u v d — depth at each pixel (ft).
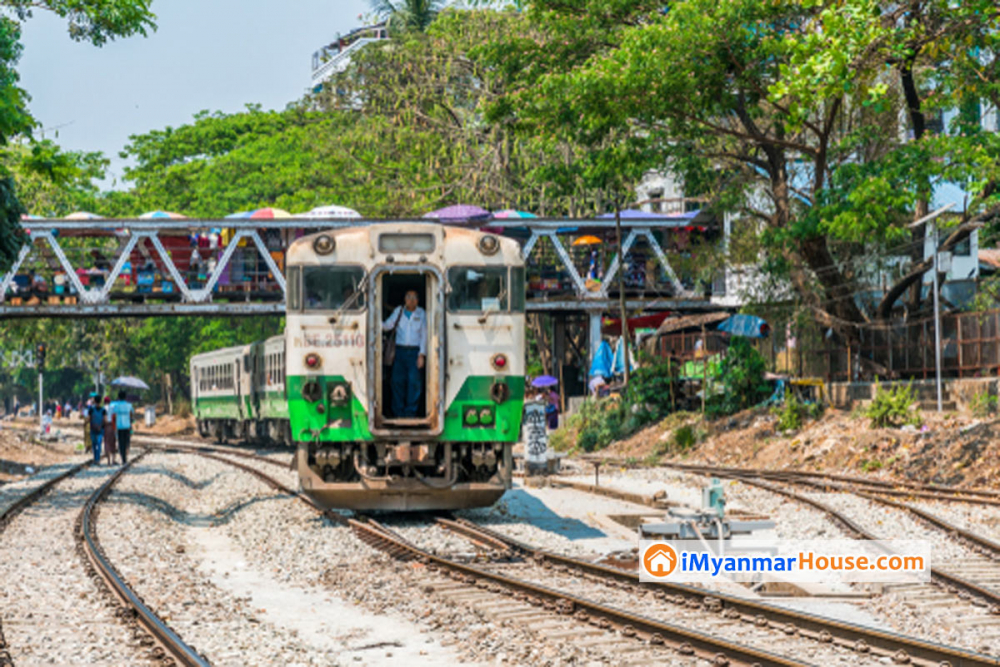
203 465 217.97
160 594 75.92
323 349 111.14
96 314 260.21
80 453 284.61
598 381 274.36
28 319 298.15
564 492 153.48
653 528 91.86
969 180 170.60
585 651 57.57
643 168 199.62
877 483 146.41
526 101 195.42
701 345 262.47
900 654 54.75
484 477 115.03
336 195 364.79
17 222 135.64
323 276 111.75
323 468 113.60
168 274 293.02
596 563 84.43
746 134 191.52
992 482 139.85
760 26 171.73
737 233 231.30
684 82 170.50
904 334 207.82
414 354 115.14
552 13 196.54
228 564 97.30
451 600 72.49
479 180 320.09
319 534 108.27
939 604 72.33
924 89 207.51
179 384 503.61
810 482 151.02
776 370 250.16
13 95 125.90
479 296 113.09
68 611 69.05
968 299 226.17
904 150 171.32
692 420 221.66
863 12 113.80
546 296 301.22
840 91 116.47
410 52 325.01
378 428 110.63
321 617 71.20
